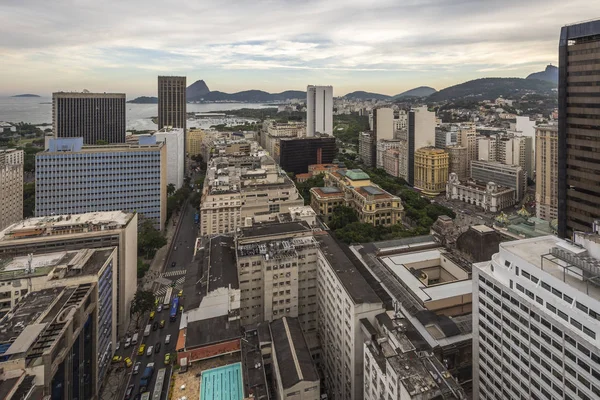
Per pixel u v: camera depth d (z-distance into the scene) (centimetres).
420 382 8681
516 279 9650
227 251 18200
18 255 16462
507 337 10000
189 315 14012
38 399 10075
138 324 18888
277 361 11725
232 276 15450
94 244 17738
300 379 10750
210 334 13000
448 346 12962
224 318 14025
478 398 11419
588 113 16112
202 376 11494
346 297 13175
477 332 11338
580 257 8569
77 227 18225
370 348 10938
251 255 16262
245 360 12125
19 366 10012
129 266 19050
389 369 9400
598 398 7475
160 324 18675
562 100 17200
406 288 16438
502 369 10275
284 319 13812
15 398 9644
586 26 15938
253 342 13138
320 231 19938
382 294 14175
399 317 12769
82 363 13062
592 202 16388
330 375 15300
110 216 19762
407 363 9375
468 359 13188
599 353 7356
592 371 7569
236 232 18875
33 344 10588
